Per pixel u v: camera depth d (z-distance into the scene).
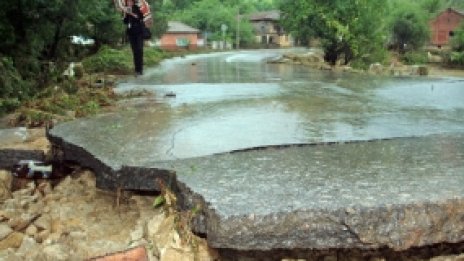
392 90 9.87
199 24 69.69
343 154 4.59
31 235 4.23
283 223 3.17
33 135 6.24
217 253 3.57
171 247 3.54
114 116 6.59
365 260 3.67
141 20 12.16
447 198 3.35
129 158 4.46
